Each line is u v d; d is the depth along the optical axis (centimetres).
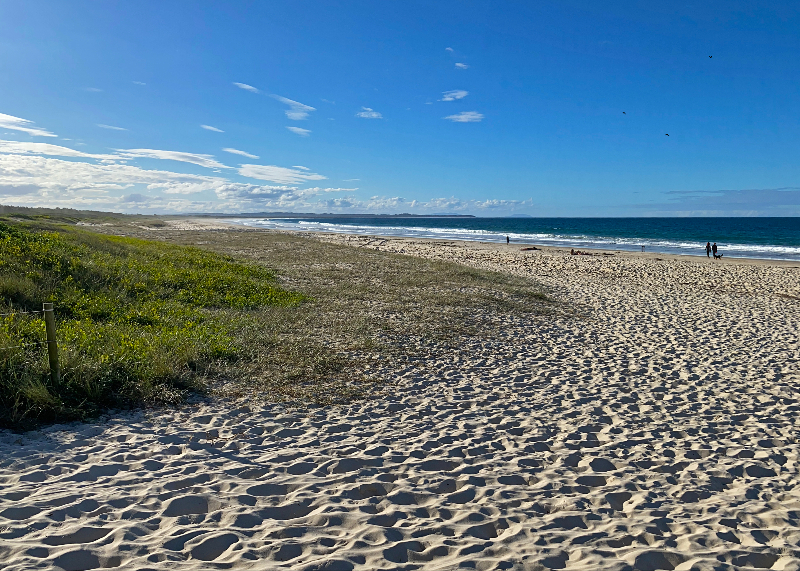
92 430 550
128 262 1602
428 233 7725
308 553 349
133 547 340
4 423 539
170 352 786
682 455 569
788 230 8694
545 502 445
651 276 2523
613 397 774
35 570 306
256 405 664
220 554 344
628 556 360
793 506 456
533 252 3997
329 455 529
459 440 588
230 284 1535
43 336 755
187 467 477
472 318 1319
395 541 369
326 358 873
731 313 1547
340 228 9731
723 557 366
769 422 687
